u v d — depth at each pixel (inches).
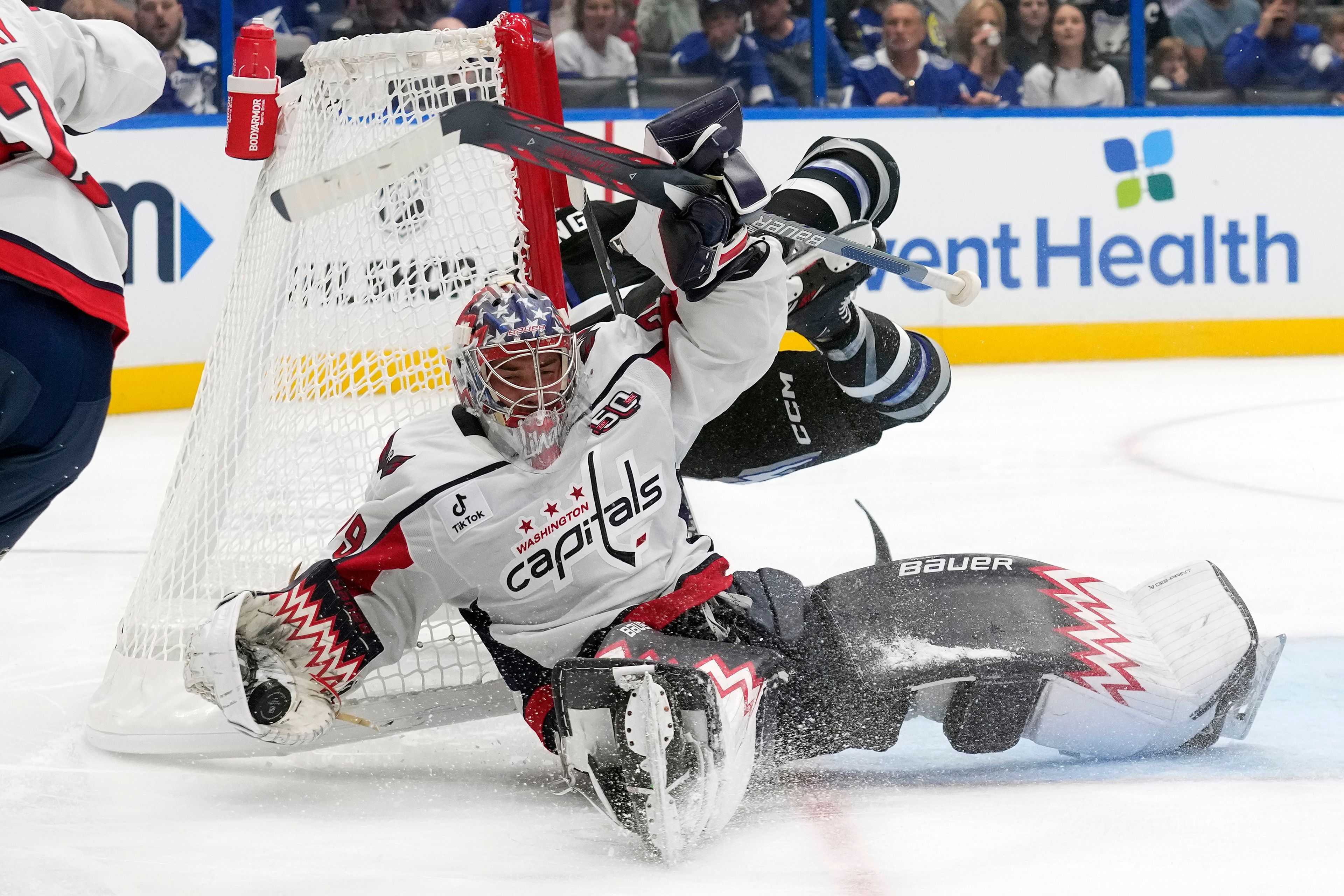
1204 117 1103.0
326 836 251.6
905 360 342.3
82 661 383.2
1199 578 287.3
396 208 322.0
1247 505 559.8
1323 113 1117.1
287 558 327.3
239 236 358.3
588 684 240.8
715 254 274.1
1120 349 1109.1
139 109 291.1
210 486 328.8
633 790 239.1
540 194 314.8
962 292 309.7
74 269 246.4
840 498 593.9
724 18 1050.7
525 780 284.5
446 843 246.5
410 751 306.7
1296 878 216.8
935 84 1090.7
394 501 266.5
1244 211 1116.5
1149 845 232.5
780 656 266.5
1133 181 1101.1
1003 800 257.8
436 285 323.3
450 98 324.5
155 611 319.3
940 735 302.8
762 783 272.5
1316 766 271.4
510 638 275.0
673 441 281.9
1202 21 1111.0
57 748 309.7
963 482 623.2
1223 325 1120.2
